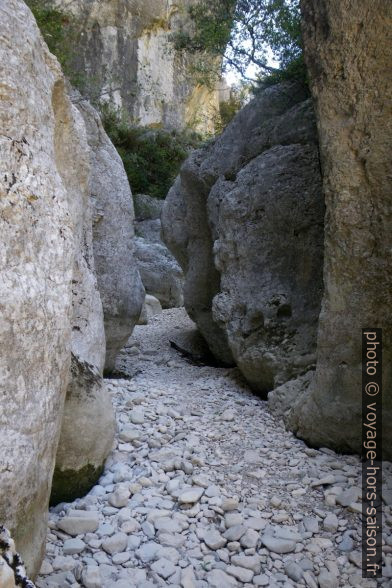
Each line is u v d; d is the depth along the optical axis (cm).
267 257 470
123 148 1388
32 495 176
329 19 326
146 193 1397
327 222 344
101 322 366
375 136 310
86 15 1470
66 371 199
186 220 647
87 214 379
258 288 468
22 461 167
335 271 338
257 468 325
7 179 176
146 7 1588
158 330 789
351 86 318
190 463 319
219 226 514
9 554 146
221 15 724
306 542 255
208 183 569
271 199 463
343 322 336
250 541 248
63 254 199
